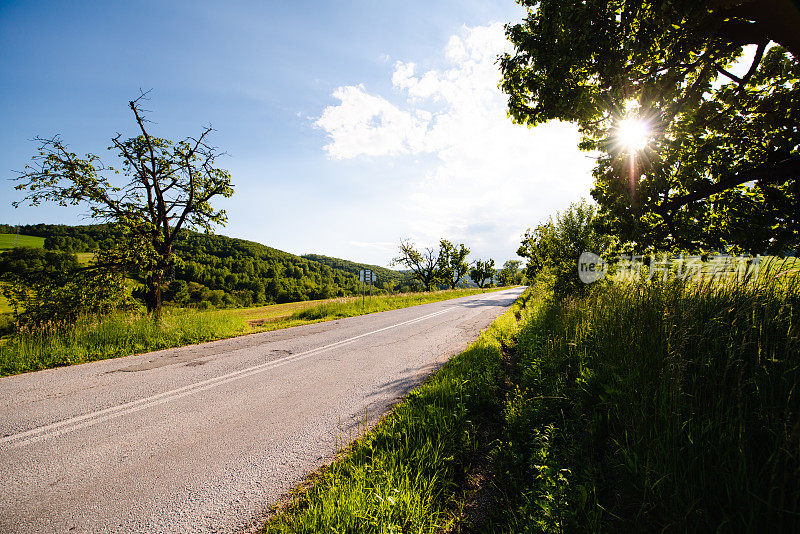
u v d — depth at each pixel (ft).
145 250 39.58
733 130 14.82
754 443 6.79
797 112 13.70
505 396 14.57
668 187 15.66
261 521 7.67
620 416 9.44
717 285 12.76
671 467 6.87
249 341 28.22
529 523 6.71
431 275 195.72
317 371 19.30
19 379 17.75
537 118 18.40
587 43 13.96
